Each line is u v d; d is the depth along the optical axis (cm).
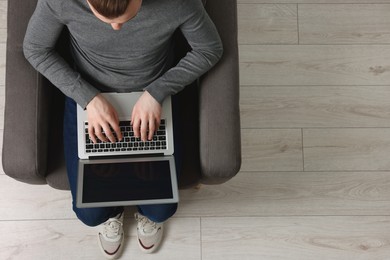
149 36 113
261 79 188
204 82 129
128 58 120
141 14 107
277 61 190
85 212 140
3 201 171
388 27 193
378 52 192
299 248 174
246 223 175
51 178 134
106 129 122
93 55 121
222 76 129
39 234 170
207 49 122
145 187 120
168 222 173
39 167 126
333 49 192
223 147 127
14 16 128
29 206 172
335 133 186
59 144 136
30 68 126
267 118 185
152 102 123
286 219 177
